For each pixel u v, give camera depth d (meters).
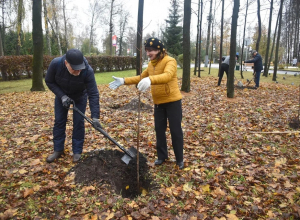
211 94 8.48
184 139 4.40
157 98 3.15
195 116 5.85
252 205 2.57
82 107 3.48
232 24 7.44
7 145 4.20
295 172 3.24
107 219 2.36
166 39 27.41
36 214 2.46
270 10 15.26
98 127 3.16
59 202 2.62
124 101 7.27
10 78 13.77
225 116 5.84
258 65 9.87
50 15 21.80
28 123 5.41
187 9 8.09
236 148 4.06
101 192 2.78
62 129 3.52
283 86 10.95
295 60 35.41
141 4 8.99
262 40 30.33
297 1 17.84
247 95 8.46
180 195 2.75
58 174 3.13
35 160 3.48
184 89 8.67
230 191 2.83
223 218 2.37
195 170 3.23
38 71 10.05
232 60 7.62
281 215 2.43
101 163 3.25
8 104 7.59
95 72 18.16
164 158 3.48
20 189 2.85
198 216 2.42
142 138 4.44
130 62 21.58
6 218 2.38
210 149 4.02
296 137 4.49
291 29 35.03
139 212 2.47
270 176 3.13
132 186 3.07
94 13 30.31
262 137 4.50
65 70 3.03
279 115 5.93
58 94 3.21
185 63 8.50
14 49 26.55
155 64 3.03
